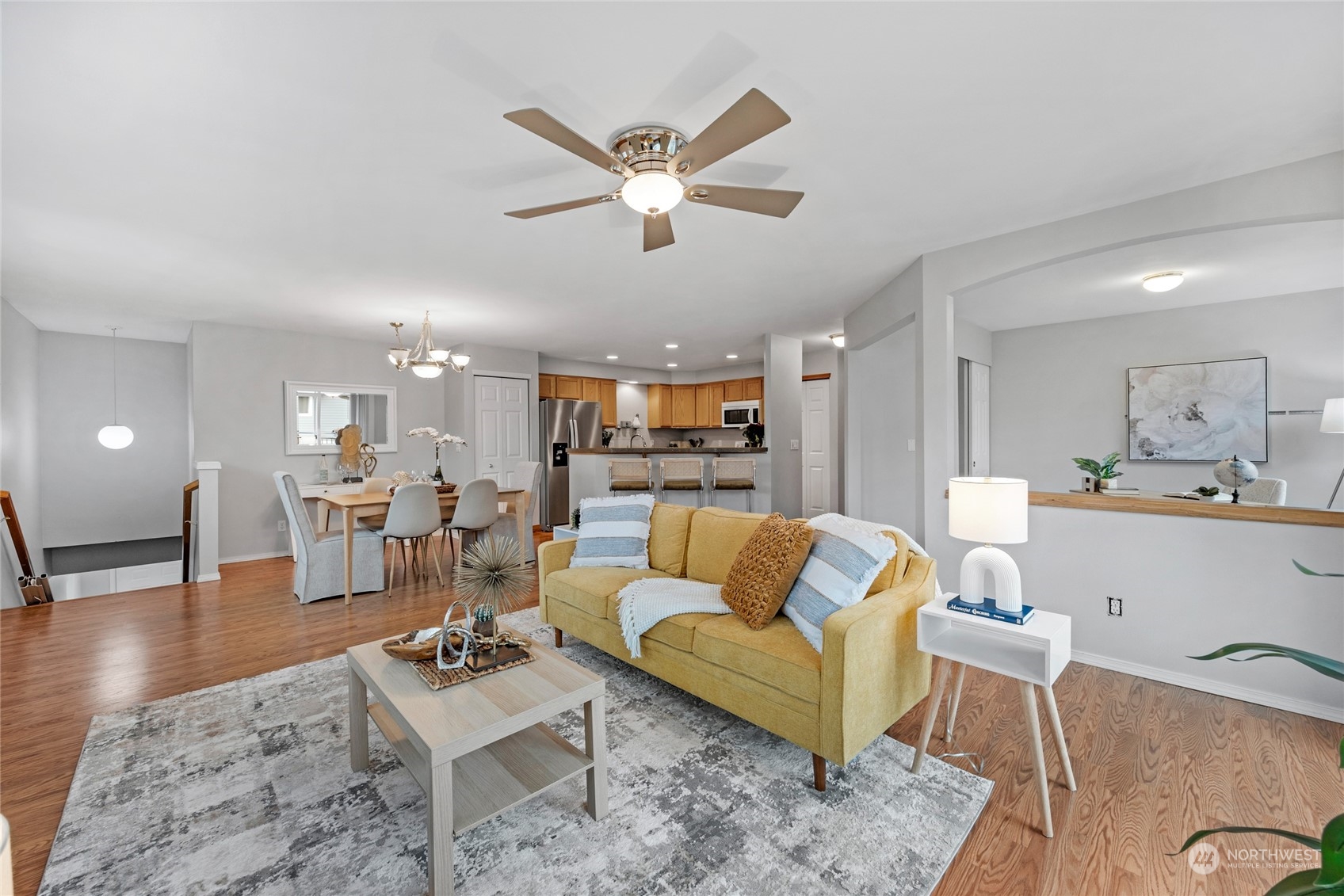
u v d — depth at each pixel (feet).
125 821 5.66
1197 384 16.34
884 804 5.87
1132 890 4.78
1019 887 4.82
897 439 16.65
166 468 20.06
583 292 14.16
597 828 5.57
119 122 6.39
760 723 6.53
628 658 8.38
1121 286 14.38
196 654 10.05
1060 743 5.98
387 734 6.11
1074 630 9.46
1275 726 7.29
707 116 6.47
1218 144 7.27
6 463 14.11
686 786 6.20
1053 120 6.72
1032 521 9.88
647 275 12.75
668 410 30.01
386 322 17.31
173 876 4.96
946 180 8.23
